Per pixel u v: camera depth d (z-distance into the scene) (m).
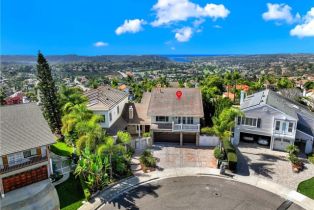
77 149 29.33
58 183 27.67
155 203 24.05
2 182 25.47
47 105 43.66
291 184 27.08
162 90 42.56
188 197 24.94
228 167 30.12
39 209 23.44
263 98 38.28
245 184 27.12
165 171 30.03
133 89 89.62
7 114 29.27
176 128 37.19
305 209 23.08
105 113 36.88
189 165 31.44
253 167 30.88
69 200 24.70
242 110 36.41
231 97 74.94
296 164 30.72
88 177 26.27
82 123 28.97
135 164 31.88
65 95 40.34
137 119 42.16
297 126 36.66
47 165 28.17
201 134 37.62
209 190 26.09
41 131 28.98
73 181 28.06
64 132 32.69
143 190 26.25
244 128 37.22
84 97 40.03
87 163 26.70
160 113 37.50
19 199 24.81
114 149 28.00
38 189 26.56
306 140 34.75
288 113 34.44
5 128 27.66
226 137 32.09
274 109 34.72
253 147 37.03
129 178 28.50
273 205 23.61
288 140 35.25
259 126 36.34
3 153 25.05
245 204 23.77
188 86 95.56
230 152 31.50
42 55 42.75
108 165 27.48
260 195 25.16
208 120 41.56
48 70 43.38
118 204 23.98
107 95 42.66
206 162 32.22
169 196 25.14
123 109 44.69
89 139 27.19
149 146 37.41
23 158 27.06
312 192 25.56
